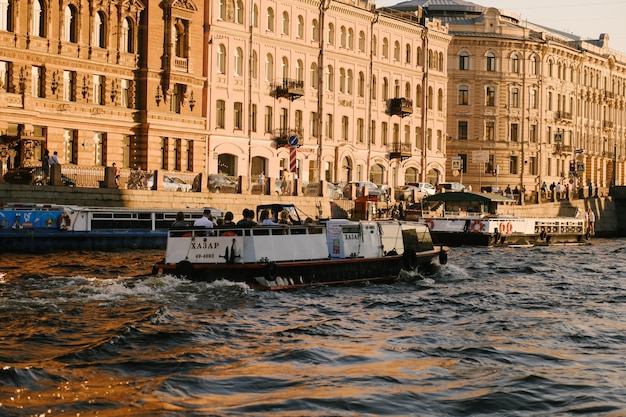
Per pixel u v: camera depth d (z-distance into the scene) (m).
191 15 80.00
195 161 81.19
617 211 118.62
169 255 35.22
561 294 38.88
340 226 39.44
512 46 125.50
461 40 123.44
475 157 110.50
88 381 20.28
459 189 100.62
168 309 30.02
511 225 77.19
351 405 18.81
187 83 79.75
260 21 87.88
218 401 18.91
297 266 36.31
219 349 24.16
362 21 100.50
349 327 28.38
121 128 74.94
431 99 111.88
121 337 24.80
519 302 35.66
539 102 128.75
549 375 21.89
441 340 26.30
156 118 76.69
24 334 25.31
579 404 19.31
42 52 68.88
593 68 144.12
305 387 20.19
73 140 71.56
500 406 19.09
